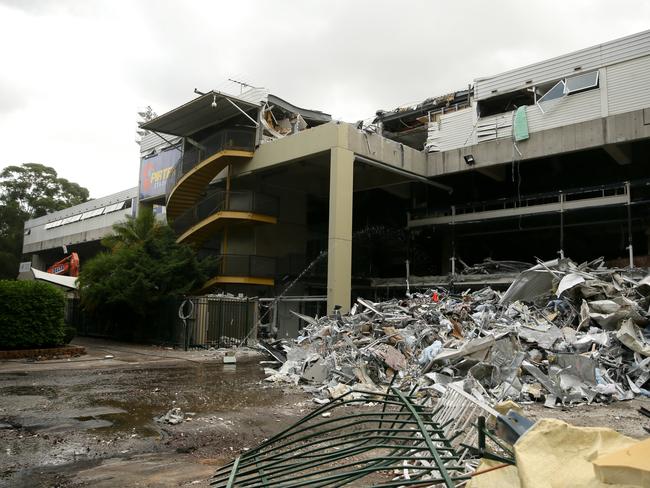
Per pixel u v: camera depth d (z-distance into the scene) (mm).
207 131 27297
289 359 12547
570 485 2234
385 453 4688
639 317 10734
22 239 54156
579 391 8633
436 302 15477
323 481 2895
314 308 26484
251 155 23266
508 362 9281
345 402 3848
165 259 20938
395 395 4051
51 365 13492
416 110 29188
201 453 5637
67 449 5730
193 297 19422
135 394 9328
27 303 15406
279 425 6988
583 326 11391
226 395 9344
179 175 26641
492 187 25797
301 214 28125
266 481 3076
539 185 24609
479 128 22953
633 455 2051
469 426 4195
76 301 24781
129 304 19875
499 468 2697
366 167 23922
